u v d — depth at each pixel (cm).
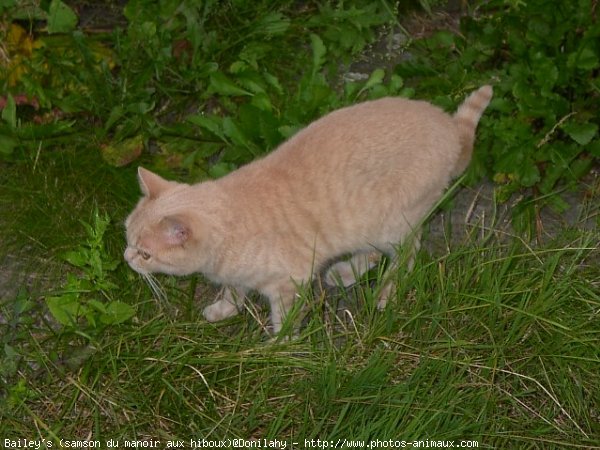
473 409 154
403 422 151
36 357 158
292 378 157
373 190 164
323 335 160
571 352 158
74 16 195
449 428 150
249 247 160
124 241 174
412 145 164
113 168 183
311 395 154
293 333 163
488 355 158
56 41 195
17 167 183
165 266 159
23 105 192
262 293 167
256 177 163
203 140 188
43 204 178
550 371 158
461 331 160
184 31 201
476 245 169
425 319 162
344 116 168
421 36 209
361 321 163
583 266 171
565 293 163
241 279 163
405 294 164
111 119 186
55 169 182
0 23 193
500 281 162
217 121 186
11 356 156
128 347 158
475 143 185
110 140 187
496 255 171
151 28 194
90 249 166
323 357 156
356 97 189
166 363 156
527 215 178
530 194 184
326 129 167
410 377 154
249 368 158
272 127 182
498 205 183
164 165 186
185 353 156
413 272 163
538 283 164
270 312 170
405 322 160
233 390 156
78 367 157
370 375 153
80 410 155
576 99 185
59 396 155
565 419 155
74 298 161
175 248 157
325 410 152
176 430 152
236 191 161
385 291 172
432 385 155
